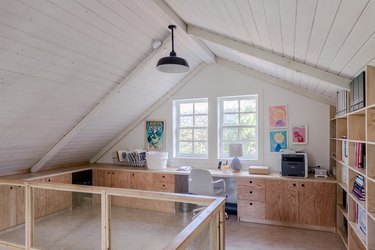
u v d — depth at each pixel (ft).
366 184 6.89
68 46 8.68
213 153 14.94
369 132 6.67
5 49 7.46
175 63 9.08
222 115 15.16
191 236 4.14
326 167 12.76
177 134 16.22
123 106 14.17
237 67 14.23
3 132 10.33
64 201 10.80
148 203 11.64
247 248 9.89
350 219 8.86
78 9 7.66
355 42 5.32
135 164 15.80
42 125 11.46
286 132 13.47
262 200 12.19
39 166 13.94
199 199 6.57
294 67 8.45
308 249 9.77
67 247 9.98
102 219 8.04
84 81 10.64
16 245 9.51
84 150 15.96
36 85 9.32
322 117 12.87
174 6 8.55
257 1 5.13
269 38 7.25
